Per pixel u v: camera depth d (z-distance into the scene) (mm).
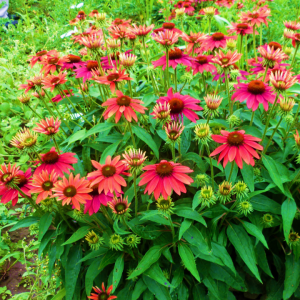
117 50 721
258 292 655
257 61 877
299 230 632
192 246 538
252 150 481
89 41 648
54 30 1836
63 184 490
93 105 806
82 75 711
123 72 621
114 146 615
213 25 1542
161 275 506
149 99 665
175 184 470
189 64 691
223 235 565
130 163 484
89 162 666
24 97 736
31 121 1106
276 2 1775
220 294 574
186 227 501
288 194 544
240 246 538
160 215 542
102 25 733
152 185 477
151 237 542
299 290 610
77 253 604
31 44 1753
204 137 502
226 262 524
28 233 969
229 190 502
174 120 572
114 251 544
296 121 683
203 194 493
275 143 706
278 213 555
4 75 1324
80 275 635
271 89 571
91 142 703
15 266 886
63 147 707
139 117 685
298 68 1047
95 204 511
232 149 484
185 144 641
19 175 573
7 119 1212
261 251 586
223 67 598
